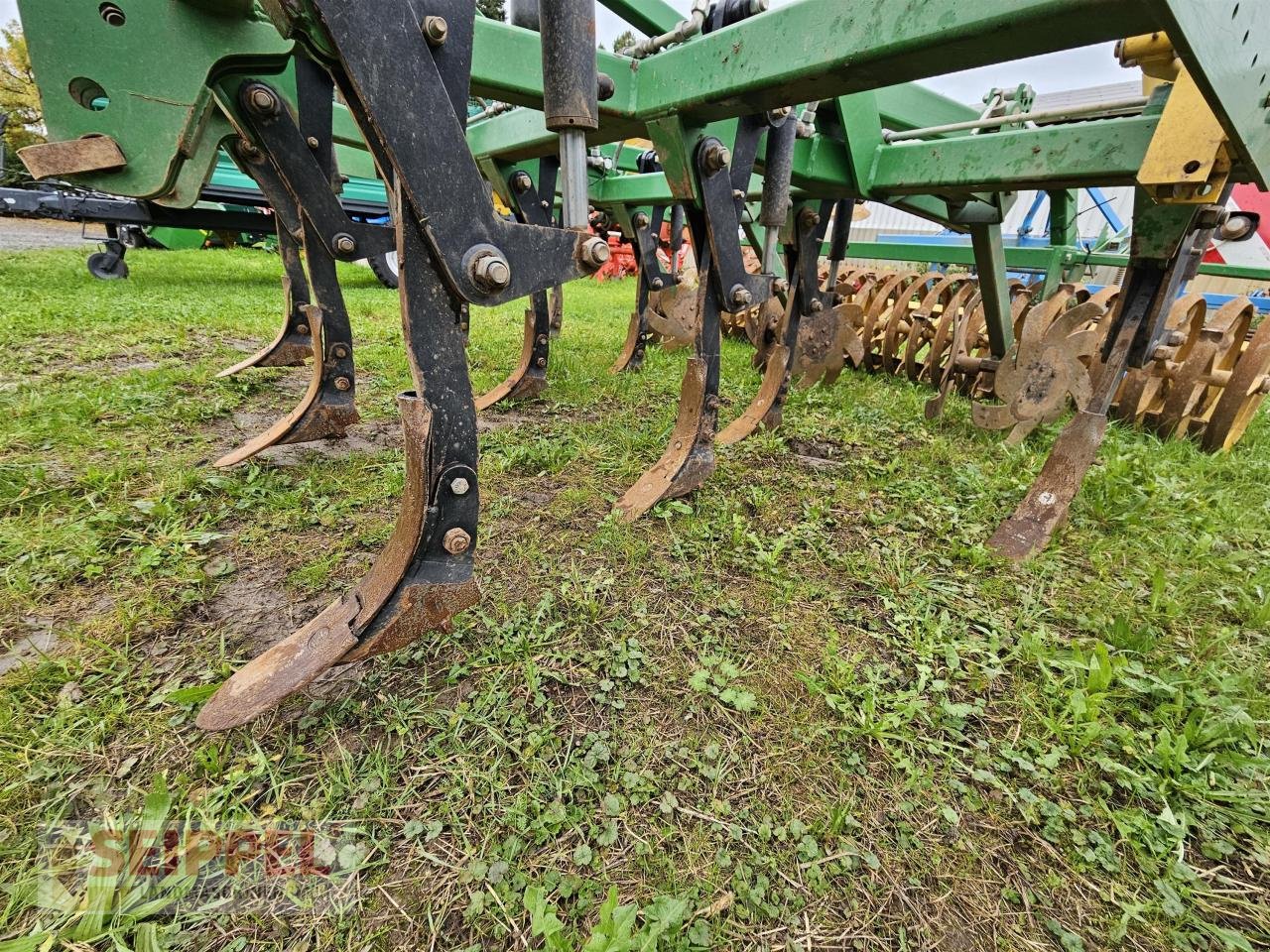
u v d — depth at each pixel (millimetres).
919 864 1082
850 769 1257
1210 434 3080
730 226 2090
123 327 4695
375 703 1347
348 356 2627
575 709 1370
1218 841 1140
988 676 1507
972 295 4125
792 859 1077
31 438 2469
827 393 3832
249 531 1999
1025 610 1760
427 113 1014
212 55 1760
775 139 2115
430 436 1198
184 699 1251
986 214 3098
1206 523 2279
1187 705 1425
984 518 2328
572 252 1299
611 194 4277
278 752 1220
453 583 1318
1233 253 7391
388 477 2363
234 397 3232
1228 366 3168
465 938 941
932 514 2326
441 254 1087
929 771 1247
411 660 1473
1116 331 2145
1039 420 2926
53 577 1687
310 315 2533
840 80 1500
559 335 5582
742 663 1538
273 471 2389
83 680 1363
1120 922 994
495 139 3023
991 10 1154
